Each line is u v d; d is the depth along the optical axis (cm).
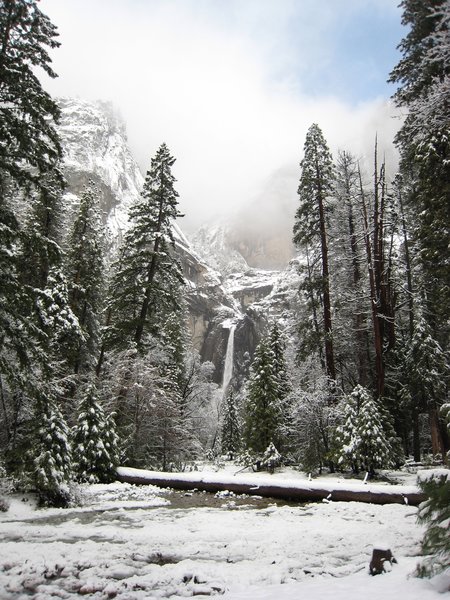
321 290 2569
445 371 2394
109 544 808
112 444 1723
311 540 845
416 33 1572
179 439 2314
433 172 1533
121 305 2462
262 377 2578
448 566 498
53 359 2108
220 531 948
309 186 2662
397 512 1163
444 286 1681
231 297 15825
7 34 1111
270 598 495
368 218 2698
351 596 470
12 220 1088
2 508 1145
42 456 1271
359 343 2652
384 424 1964
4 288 1047
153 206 2533
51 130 1121
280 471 2197
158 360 2558
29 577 599
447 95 1109
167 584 585
